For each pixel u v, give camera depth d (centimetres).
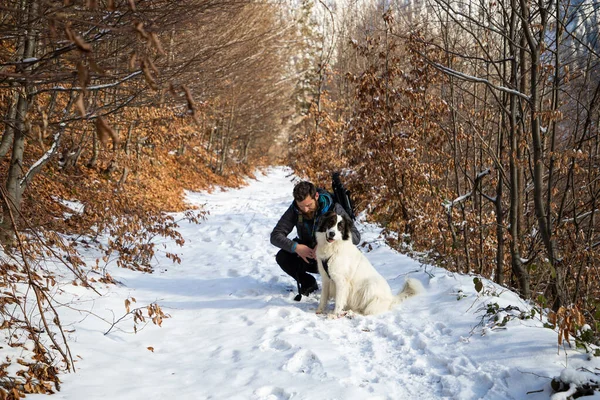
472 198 935
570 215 752
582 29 641
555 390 290
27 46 470
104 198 936
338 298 495
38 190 1015
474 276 569
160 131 1753
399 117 890
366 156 954
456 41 806
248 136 3591
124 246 812
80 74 169
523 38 633
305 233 556
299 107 3772
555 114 556
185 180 2203
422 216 852
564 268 652
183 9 441
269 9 1658
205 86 764
